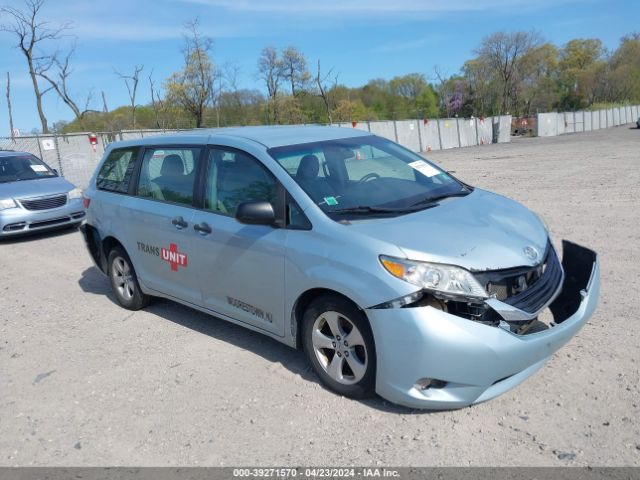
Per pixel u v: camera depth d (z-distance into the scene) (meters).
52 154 17.25
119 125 37.50
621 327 4.51
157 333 5.18
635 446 3.05
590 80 82.31
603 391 3.60
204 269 4.63
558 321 3.89
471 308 3.24
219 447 3.34
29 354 4.91
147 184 5.34
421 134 36.16
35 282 7.26
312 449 3.25
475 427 3.32
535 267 3.49
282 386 3.99
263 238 4.03
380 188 4.24
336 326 3.69
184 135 5.08
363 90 83.50
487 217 3.91
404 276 3.26
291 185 3.97
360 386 3.61
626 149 23.66
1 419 3.86
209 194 4.62
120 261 5.85
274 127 5.14
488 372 3.19
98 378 4.35
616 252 6.66
